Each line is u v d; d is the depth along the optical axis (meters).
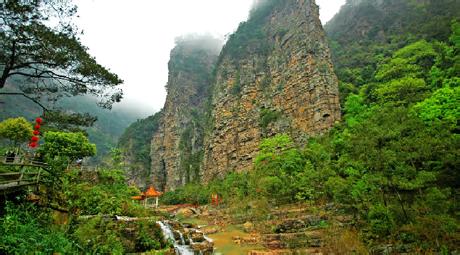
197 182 81.25
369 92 49.41
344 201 21.53
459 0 62.88
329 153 36.62
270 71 71.31
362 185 19.12
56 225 13.27
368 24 81.44
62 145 28.05
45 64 15.18
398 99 39.56
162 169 105.81
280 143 50.09
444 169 18.52
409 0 80.44
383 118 19.95
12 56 14.34
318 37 61.00
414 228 14.96
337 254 16.58
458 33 42.09
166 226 19.47
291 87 61.31
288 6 79.38
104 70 16.41
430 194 15.70
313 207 26.91
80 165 28.73
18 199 12.82
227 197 46.94
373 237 17.11
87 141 30.44
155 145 113.44
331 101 52.53
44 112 17.17
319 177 29.20
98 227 14.39
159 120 124.00
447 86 29.06
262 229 25.88
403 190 18.25
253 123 67.56
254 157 63.03
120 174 27.09
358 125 21.00
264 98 68.62
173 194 70.50
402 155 16.89
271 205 33.22
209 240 21.08
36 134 18.97
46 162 19.14
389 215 16.28
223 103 80.44
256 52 80.12
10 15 13.28
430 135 18.91
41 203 14.16
